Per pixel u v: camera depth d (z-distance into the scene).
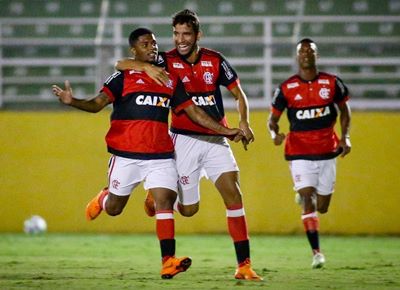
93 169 49.25
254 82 64.62
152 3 73.06
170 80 24.69
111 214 26.27
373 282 25.08
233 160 25.91
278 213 48.75
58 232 49.12
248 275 25.12
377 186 48.62
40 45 51.12
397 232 48.56
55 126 49.28
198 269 29.48
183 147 26.06
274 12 71.94
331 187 32.56
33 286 23.62
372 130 48.59
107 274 27.47
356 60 56.97
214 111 25.91
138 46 24.58
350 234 48.56
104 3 72.25
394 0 70.88
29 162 49.28
